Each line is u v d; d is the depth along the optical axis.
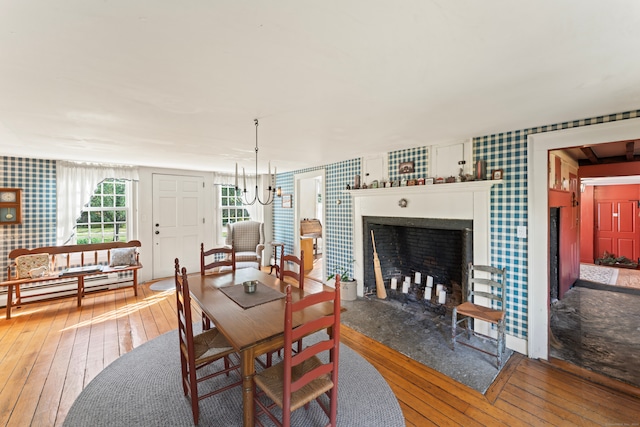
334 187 4.61
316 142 3.10
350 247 4.32
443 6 0.98
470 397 2.07
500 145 2.71
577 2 0.95
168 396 2.07
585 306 3.77
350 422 1.83
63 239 4.15
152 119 2.24
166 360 2.53
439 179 3.10
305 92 1.74
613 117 2.13
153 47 1.24
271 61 1.37
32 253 3.71
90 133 2.64
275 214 6.34
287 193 5.91
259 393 2.04
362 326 3.22
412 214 3.40
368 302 3.93
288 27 1.11
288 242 5.94
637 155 3.83
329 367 1.62
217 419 1.86
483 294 2.74
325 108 2.02
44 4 0.95
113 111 2.04
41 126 2.40
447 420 1.85
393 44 1.22
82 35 1.14
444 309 3.39
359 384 2.21
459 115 2.18
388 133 2.73
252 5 0.97
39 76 1.50
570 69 1.44
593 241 6.29
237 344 1.54
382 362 2.52
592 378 2.26
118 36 1.15
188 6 0.97
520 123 2.39
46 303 3.93
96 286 4.35
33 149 3.35
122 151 3.51
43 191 4.01
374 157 3.90
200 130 2.57
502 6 0.98
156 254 5.07
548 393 2.10
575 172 4.30
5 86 1.61
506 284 2.70
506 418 1.86
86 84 1.60
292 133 2.71
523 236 2.59
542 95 1.79
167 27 1.10
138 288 4.59
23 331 3.09
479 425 1.81
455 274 3.34
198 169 5.34
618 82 1.59
